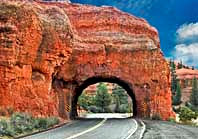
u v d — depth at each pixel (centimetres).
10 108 2489
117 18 4869
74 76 4266
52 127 2378
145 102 4669
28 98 2719
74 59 4319
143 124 2923
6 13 2544
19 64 2639
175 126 2709
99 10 4891
